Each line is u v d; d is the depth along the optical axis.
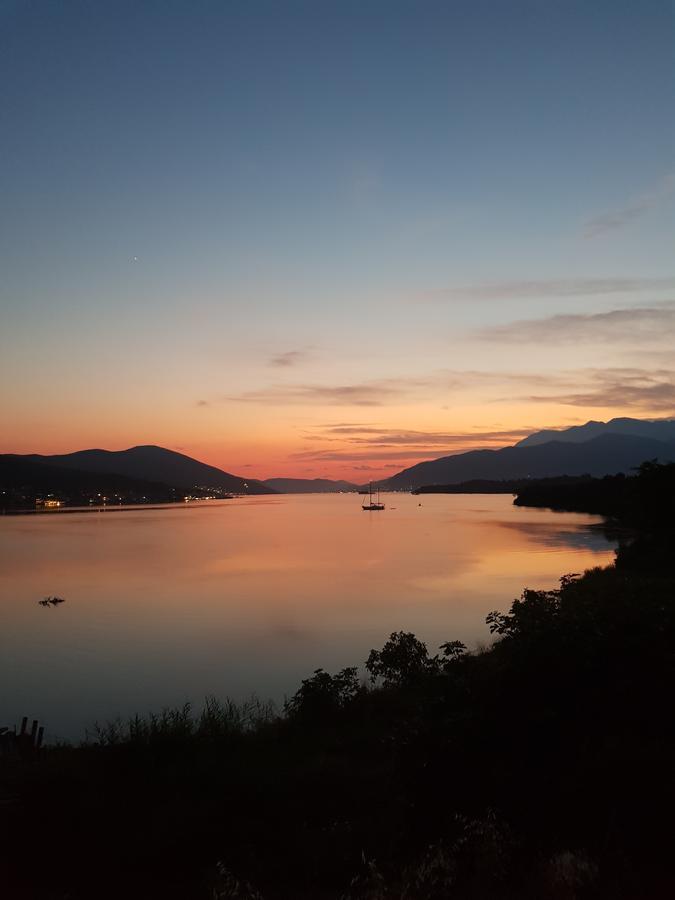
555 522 108.25
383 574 48.78
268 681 21.36
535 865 4.30
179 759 8.59
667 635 5.93
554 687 5.71
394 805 6.22
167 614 34.25
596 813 4.57
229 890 4.88
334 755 8.83
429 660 14.03
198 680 21.75
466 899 4.14
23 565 57.75
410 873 4.60
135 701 19.64
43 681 21.98
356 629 29.16
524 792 5.01
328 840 5.84
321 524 124.75
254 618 32.47
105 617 33.78
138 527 118.12
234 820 6.38
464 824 4.93
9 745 11.77
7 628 31.22
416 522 125.94
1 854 5.89
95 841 6.09
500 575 46.81
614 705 5.49
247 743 9.53
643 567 32.88
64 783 7.49
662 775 4.63
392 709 11.35
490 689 6.01
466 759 5.58
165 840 6.00
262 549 72.44
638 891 3.84
